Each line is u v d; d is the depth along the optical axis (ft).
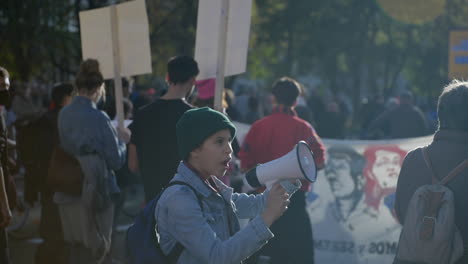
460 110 12.27
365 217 23.57
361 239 23.45
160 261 9.87
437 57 92.84
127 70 20.52
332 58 96.99
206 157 9.89
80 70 19.33
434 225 11.82
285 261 19.44
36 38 59.93
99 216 18.99
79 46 62.39
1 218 16.40
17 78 62.80
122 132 20.25
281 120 19.52
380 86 128.26
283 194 9.71
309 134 19.40
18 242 29.73
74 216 19.22
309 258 19.65
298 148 10.19
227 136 9.96
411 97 43.45
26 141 25.58
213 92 23.06
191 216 9.61
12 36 59.72
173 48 71.00
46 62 66.44
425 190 12.14
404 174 12.74
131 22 20.45
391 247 23.47
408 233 12.05
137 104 36.42
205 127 9.78
